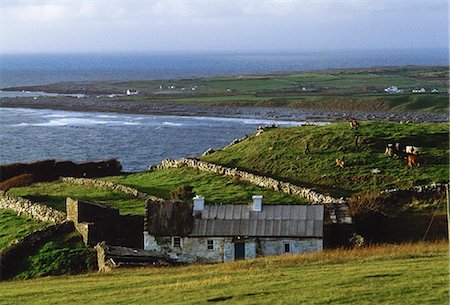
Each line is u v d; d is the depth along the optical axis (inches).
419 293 1959.9
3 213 4498.0
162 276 2603.3
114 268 2935.5
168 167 5511.8
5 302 2346.2
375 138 5059.1
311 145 5083.7
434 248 2760.8
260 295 2092.8
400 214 3639.3
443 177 4212.6
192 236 3275.1
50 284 2728.8
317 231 3176.7
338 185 4340.6
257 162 5034.5
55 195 4731.8
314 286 2156.7
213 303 2049.7
